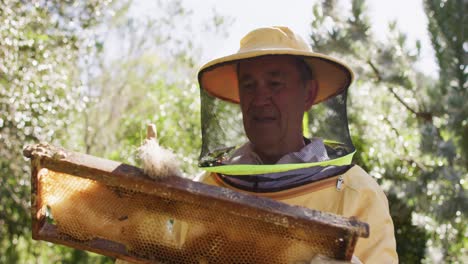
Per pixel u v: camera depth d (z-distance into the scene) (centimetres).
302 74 245
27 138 754
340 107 253
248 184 225
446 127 563
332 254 167
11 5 715
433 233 616
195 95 997
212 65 249
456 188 539
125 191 176
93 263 913
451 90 568
